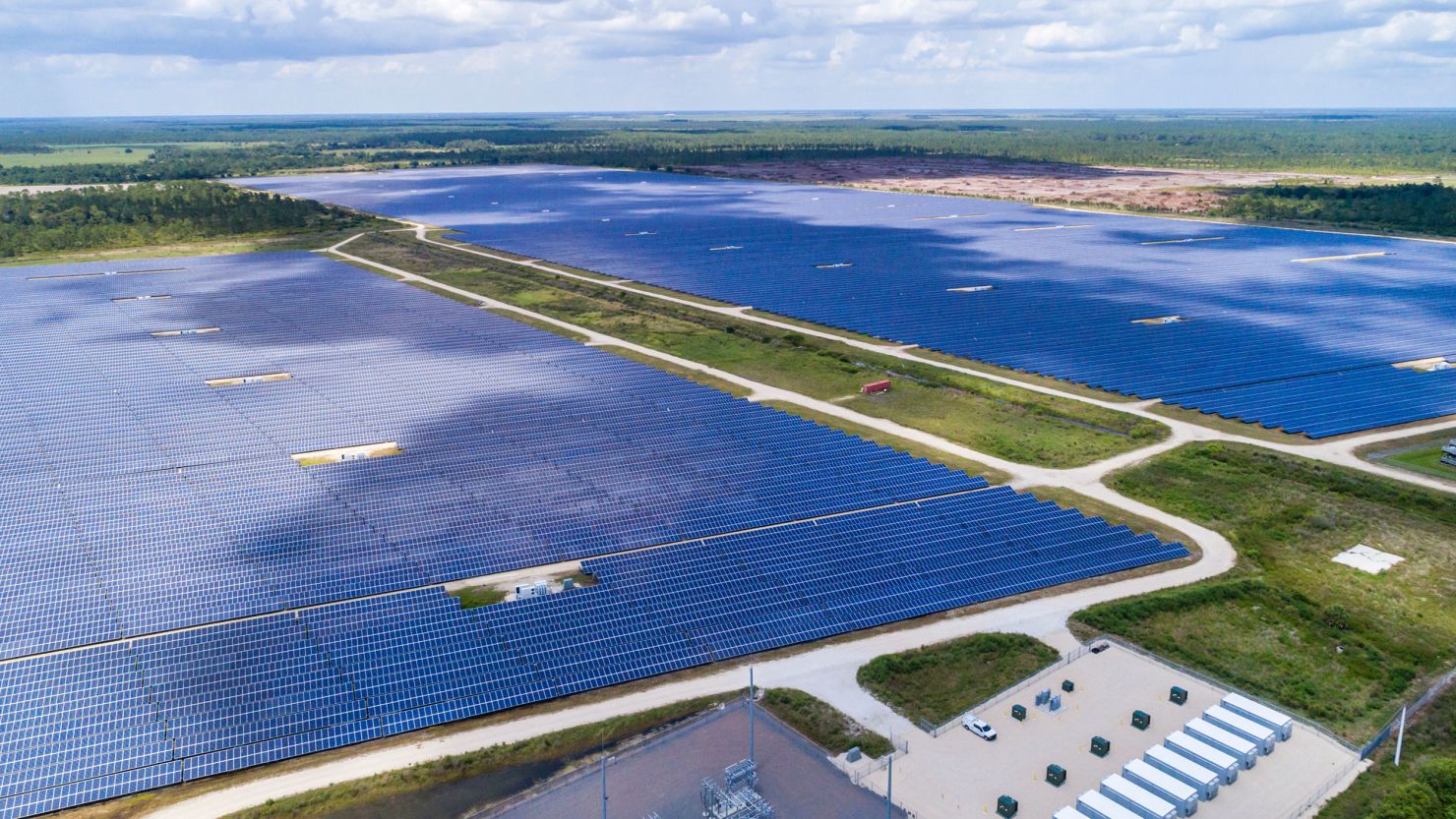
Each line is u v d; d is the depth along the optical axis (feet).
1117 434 406.00
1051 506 327.06
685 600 264.72
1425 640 257.96
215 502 310.65
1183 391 448.24
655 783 199.52
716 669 242.17
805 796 194.70
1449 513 328.90
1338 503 339.57
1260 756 208.03
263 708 219.82
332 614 250.98
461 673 233.55
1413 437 396.98
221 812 194.18
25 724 211.41
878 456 361.10
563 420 390.21
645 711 225.15
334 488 322.75
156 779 201.36
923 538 302.45
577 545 291.17
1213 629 262.88
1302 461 369.50
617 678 235.61
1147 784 193.16
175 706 218.59
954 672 241.55
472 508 310.24
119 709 216.74
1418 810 185.16
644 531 299.38
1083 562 294.66
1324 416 415.85
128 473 332.19
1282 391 446.19
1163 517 330.95
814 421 403.34
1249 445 388.16
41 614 248.32
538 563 281.95
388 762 208.44
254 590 261.85
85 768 202.39
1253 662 248.11
